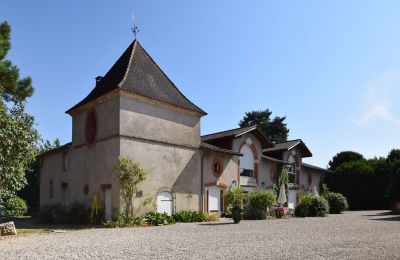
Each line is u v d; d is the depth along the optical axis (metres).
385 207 37.75
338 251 9.77
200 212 22.75
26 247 11.12
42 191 31.03
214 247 10.71
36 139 17.42
